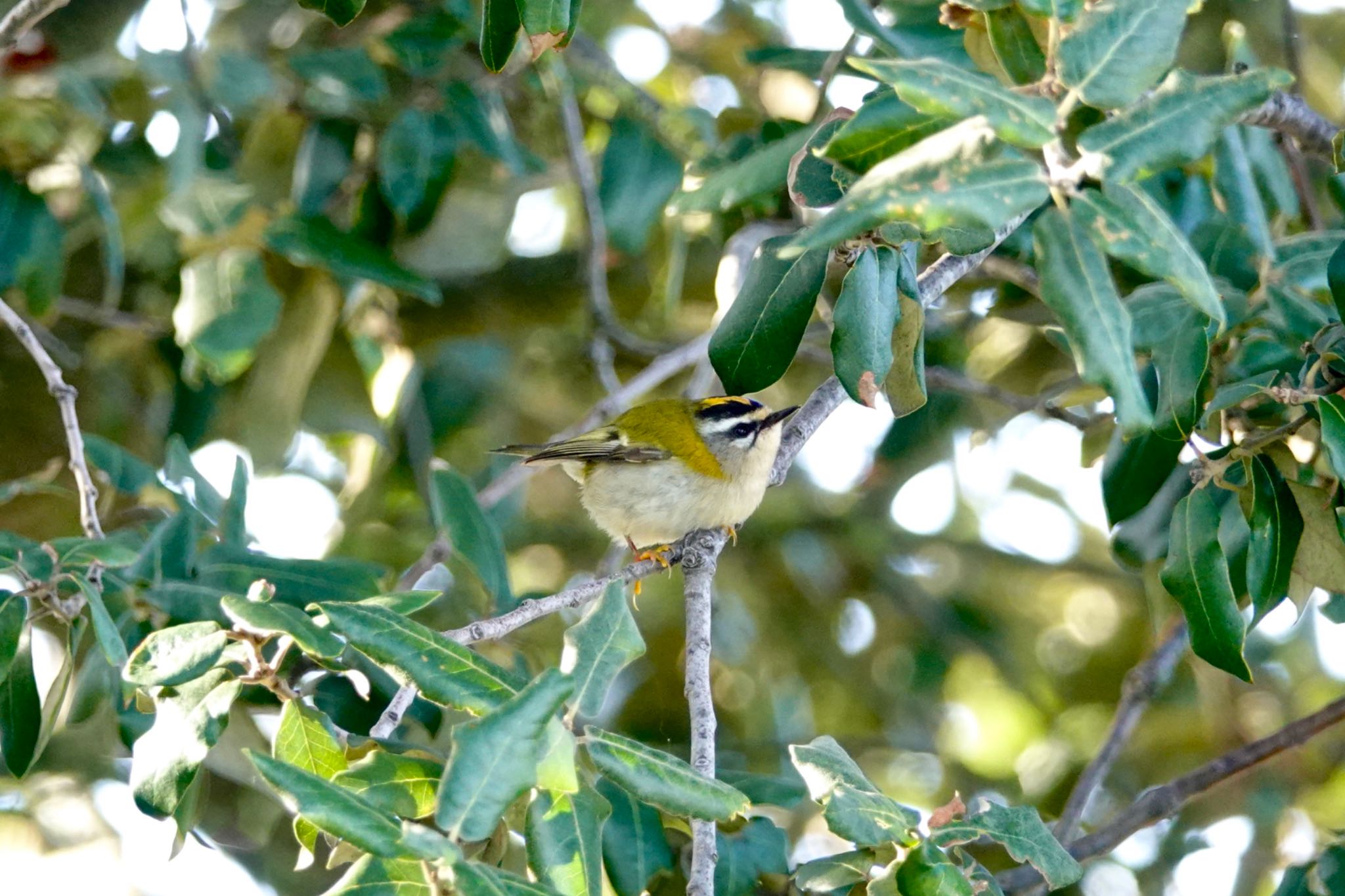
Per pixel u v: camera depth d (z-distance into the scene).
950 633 14.93
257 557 8.79
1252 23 11.05
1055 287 5.23
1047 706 14.84
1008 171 4.94
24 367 12.00
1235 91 5.33
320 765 6.23
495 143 11.28
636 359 14.53
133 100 10.60
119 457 10.71
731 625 14.09
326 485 14.12
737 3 15.23
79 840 12.51
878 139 5.54
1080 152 5.41
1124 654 14.59
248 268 10.09
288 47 11.77
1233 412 7.75
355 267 10.13
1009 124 4.96
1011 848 6.25
